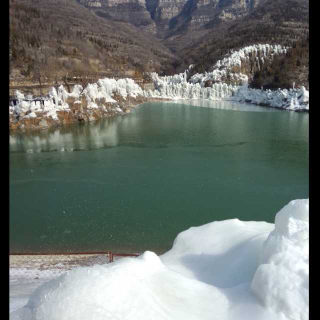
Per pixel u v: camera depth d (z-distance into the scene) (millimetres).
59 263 10875
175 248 7562
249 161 24141
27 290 7887
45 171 22234
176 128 37406
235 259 6070
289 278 4164
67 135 34281
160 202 17375
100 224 15156
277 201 17422
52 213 16219
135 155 26062
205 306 4473
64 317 3650
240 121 41750
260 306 4152
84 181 20406
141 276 4891
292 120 42062
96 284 4012
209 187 19266
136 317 3725
